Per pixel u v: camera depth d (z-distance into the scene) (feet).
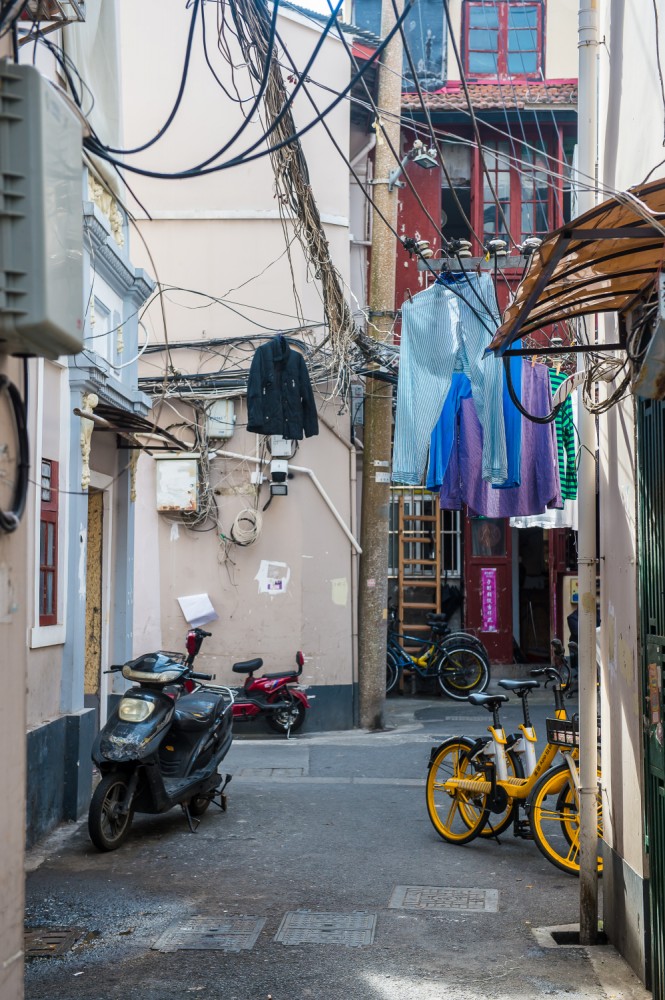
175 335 45.03
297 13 46.32
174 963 17.58
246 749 40.19
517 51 59.82
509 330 15.97
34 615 25.41
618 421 18.69
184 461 44.11
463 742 26.23
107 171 30.86
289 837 26.25
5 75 9.82
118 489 35.47
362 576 45.14
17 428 11.43
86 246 27.99
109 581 34.83
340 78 47.34
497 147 57.72
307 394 36.19
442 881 22.40
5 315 9.80
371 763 37.19
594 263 14.78
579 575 19.48
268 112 25.27
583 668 19.17
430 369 29.04
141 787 25.68
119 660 34.76
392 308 44.21
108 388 30.17
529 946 18.43
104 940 18.69
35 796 25.12
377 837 26.32
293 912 20.25
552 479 29.35
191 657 42.50
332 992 16.35
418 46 59.00
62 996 16.19
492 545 58.23
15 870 11.21
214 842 25.66
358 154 51.78
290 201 28.19
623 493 18.20
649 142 16.44
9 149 9.81
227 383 44.34
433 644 55.06
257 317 45.24
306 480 45.16
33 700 25.75
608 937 18.86
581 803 18.95
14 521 10.99
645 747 16.19
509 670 57.62
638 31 17.21
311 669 44.68
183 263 45.21
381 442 44.96
